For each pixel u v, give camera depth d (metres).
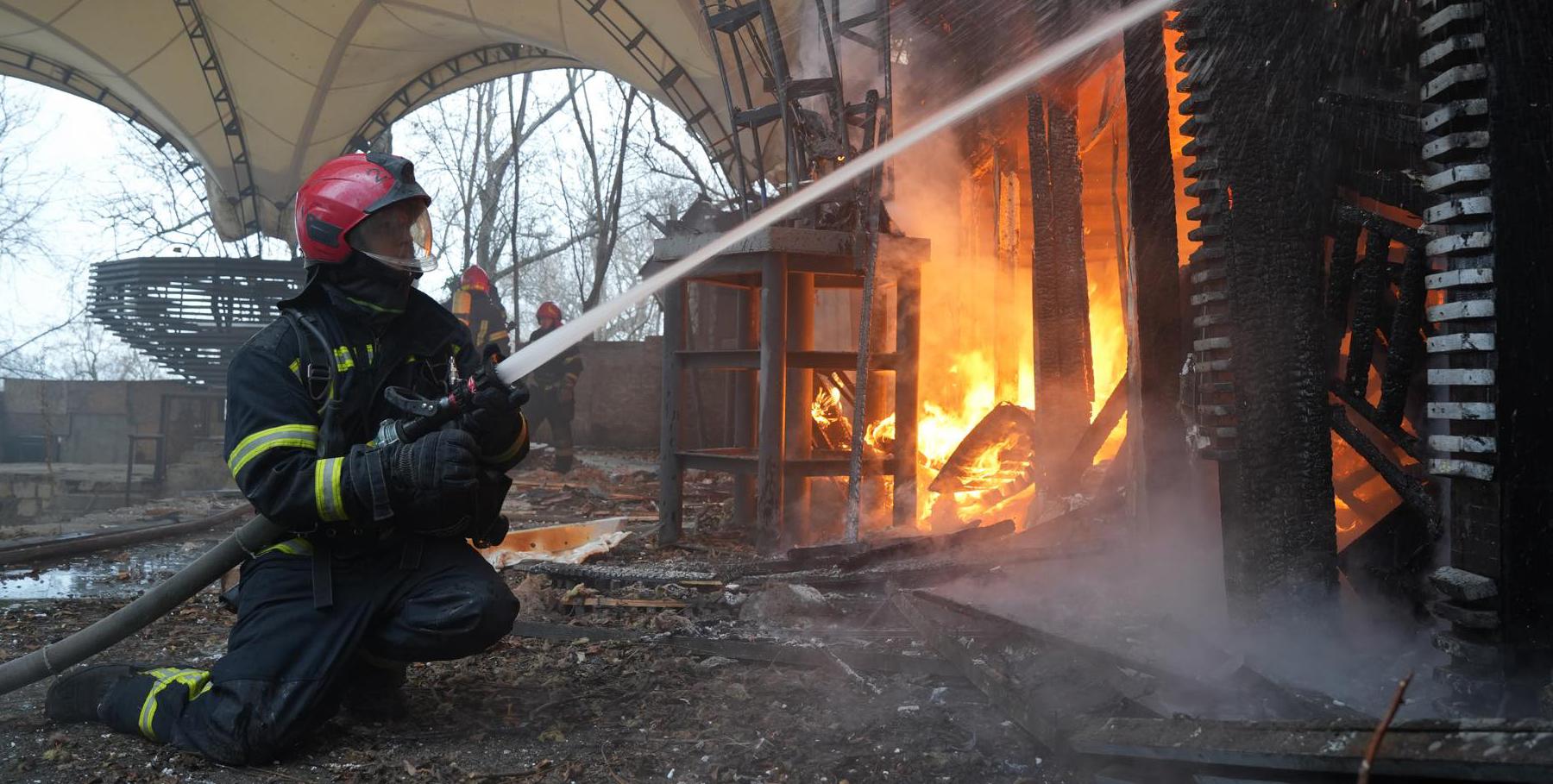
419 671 3.38
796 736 2.72
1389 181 3.04
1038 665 2.92
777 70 6.11
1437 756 1.51
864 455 5.84
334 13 14.22
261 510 2.49
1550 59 2.44
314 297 2.63
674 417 5.95
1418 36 2.81
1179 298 4.04
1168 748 2.01
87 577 5.57
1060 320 5.29
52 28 14.23
